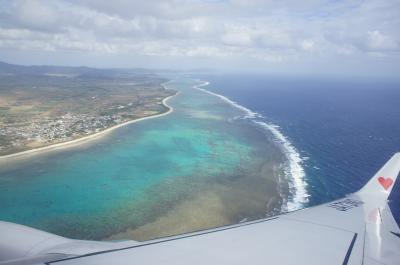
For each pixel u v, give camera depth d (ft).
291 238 36.29
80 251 30.50
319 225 42.70
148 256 27.84
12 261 26.73
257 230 38.52
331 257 32.12
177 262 26.63
